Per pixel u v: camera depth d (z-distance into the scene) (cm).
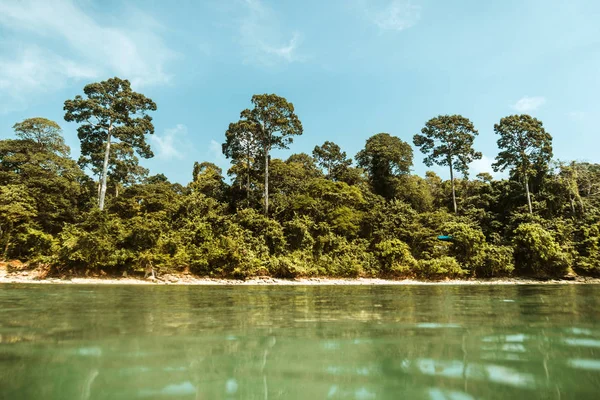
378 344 497
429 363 402
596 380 342
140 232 2594
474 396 299
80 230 2631
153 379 343
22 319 709
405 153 4922
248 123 3928
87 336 543
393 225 3425
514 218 3534
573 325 655
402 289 1934
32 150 3691
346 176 4659
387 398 294
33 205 2975
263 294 1506
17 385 322
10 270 2397
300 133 4012
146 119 3938
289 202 3750
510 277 2988
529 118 4131
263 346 485
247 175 4147
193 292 1591
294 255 2919
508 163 4112
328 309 927
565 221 3444
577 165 4491
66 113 3506
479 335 562
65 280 2328
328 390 313
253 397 292
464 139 4566
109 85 3747
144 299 1185
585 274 3028
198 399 290
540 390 313
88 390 311
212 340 521
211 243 2814
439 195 5062
